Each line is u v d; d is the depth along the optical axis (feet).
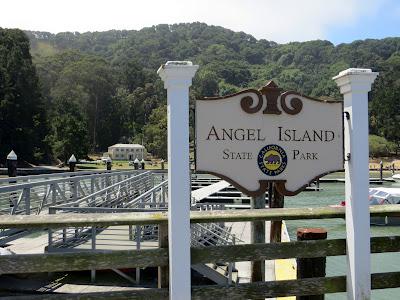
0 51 243.19
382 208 13.70
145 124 396.57
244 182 13.11
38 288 29.09
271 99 13.21
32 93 244.42
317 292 13.00
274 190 14.01
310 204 99.45
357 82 12.93
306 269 13.79
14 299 11.21
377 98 380.58
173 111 11.76
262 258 12.61
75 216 12.06
